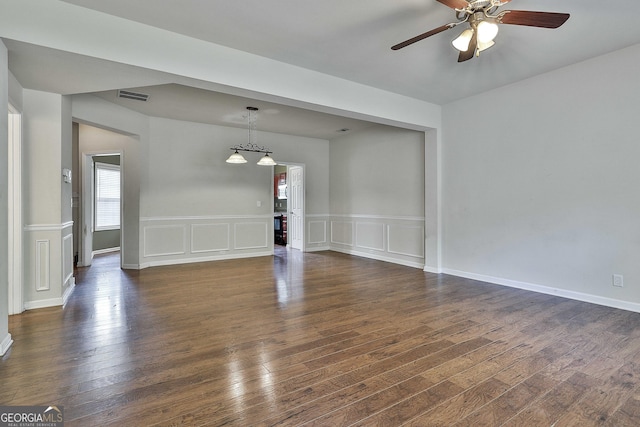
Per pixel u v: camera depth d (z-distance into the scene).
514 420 1.73
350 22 2.87
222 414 1.78
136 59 2.84
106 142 5.73
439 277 4.97
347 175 7.32
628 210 3.42
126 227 5.61
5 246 2.50
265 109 5.23
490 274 4.62
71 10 2.59
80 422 1.70
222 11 2.69
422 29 2.98
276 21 2.85
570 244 3.83
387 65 3.73
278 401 1.89
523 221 4.25
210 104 4.98
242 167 6.68
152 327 3.00
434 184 5.25
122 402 1.88
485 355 2.46
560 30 3.00
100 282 4.65
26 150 3.42
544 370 2.24
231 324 3.08
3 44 2.43
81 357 2.41
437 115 5.14
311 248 7.64
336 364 2.33
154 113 5.48
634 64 3.34
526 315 3.31
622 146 3.44
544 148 4.03
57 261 3.59
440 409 1.82
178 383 2.08
